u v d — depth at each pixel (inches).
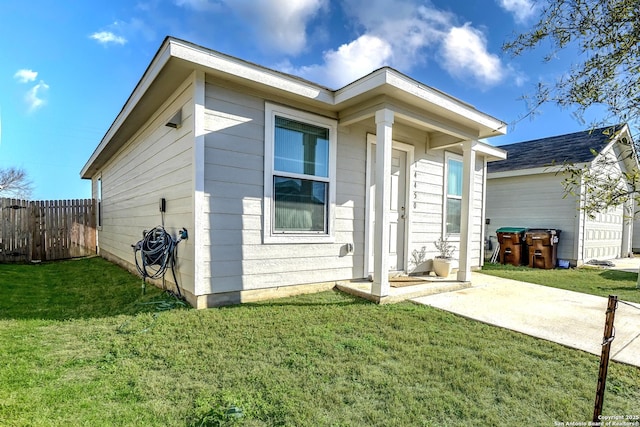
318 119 173.9
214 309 137.1
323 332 113.7
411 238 221.3
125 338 106.0
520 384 81.2
